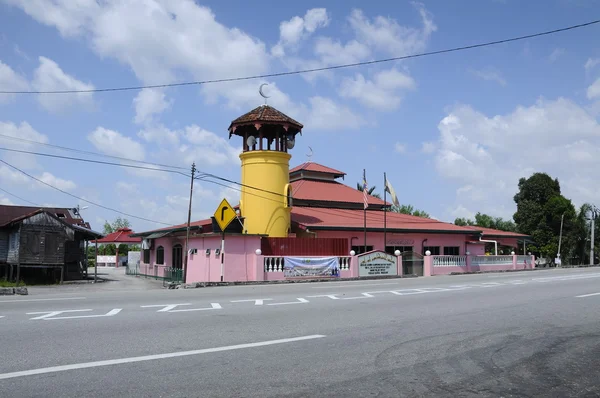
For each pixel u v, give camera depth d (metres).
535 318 10.95
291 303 13.25
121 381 5.62
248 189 31.19
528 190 61.59
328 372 6.21
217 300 13.95
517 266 41.53
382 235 35.31
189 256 30.08
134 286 26.31
